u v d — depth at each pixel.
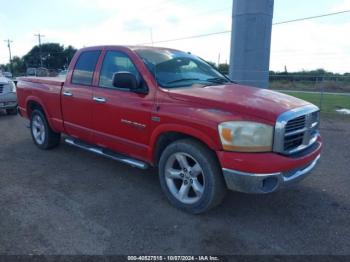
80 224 3.37
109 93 4.34
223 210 3.72
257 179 3.05
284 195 4.14
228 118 3.13
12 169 5.05
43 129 6.02
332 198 4.06
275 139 3.08
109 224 3.38
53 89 5.40
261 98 3.52
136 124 3.98
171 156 3.69
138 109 3.92
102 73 4.57
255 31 9.34
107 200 3.96
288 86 24.70
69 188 4.32
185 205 3.62
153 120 3.75
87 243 3.03
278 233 3.25
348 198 4.06
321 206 3.85
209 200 3.39
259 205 3.86
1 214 3.57
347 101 17.00
